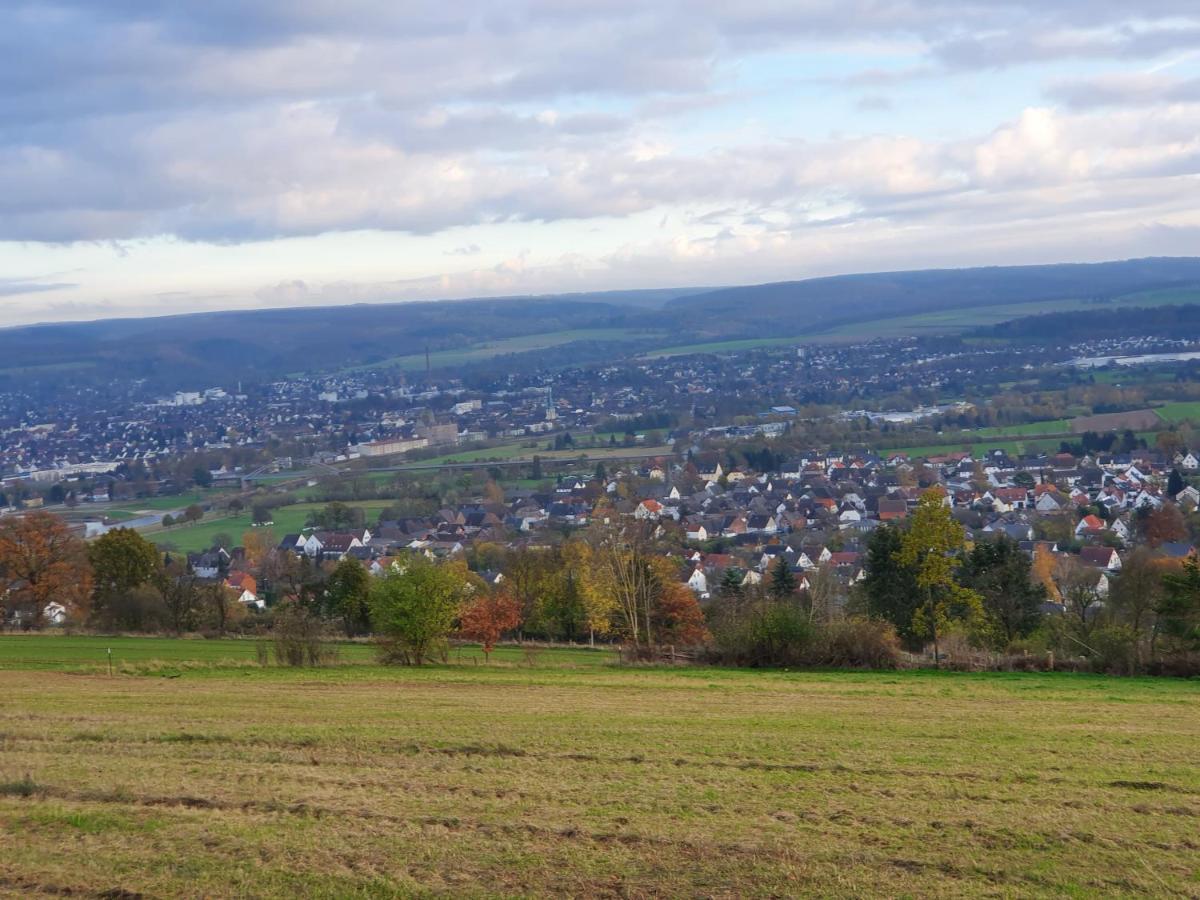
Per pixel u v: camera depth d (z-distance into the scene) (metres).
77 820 20.47
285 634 51.28
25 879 17.55
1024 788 24.14
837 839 20.08
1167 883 18.09
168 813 21.08
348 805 21.70
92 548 82.00
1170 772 25.80
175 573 102.69
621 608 63.72
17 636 65.81
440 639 51.84
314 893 17.23
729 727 31.55
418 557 53.44
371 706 35.56
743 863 18.70
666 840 19.78
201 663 49.28
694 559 112.75
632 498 150.12
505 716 33.34
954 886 17.88
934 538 54.81
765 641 50.53
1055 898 17.48
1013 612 61.44
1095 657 49.69
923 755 27.50
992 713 35.16
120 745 27.61
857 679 45.41
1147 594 55.41
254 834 19.77
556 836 19.94
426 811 21.38
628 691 40.88
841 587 83.75
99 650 56.84
